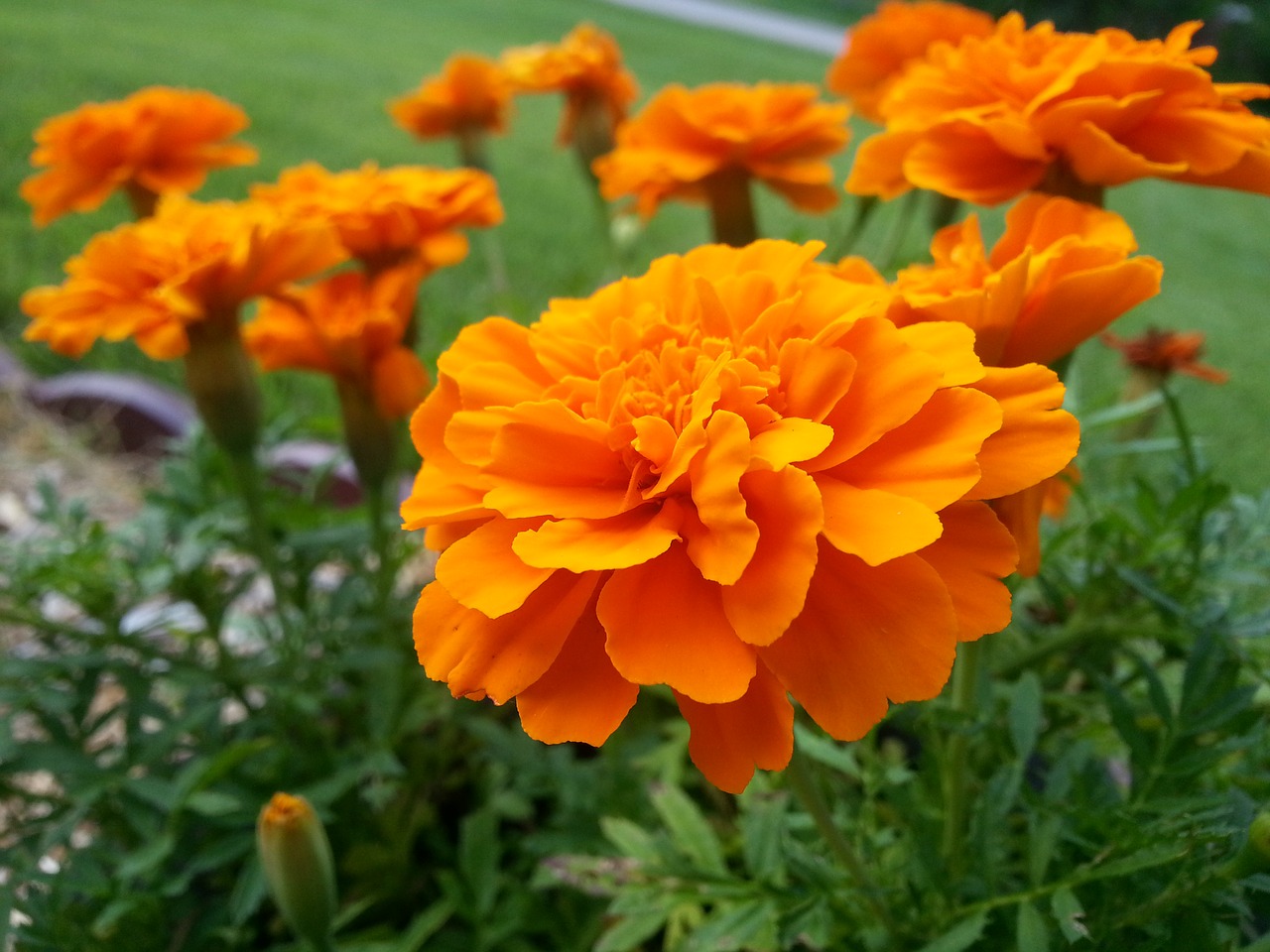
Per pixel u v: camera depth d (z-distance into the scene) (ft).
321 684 0.64
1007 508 0.35
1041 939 0.36
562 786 0.60
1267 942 0.34
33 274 1.43
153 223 0.55
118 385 1.17
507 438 0.30
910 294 0.35
